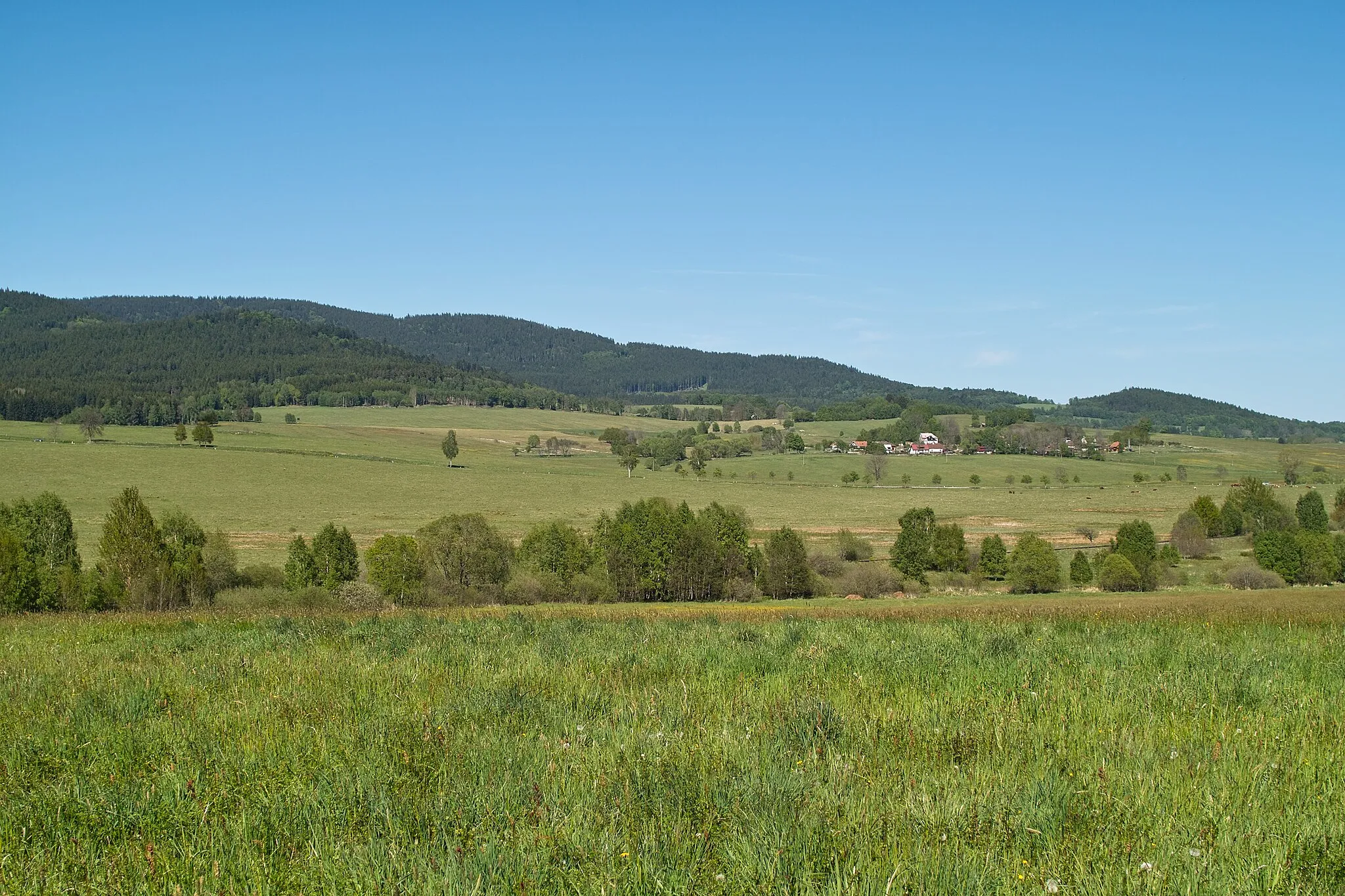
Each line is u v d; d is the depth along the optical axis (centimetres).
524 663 1228
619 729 827
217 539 5469
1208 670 1106
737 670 1169
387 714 909
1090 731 810
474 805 619
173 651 1476
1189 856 527
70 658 1395
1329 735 803
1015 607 3834
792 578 6625
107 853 567
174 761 757
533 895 491
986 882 497
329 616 2230
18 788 694
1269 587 6831
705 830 570
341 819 609
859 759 723
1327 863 514
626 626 1811
